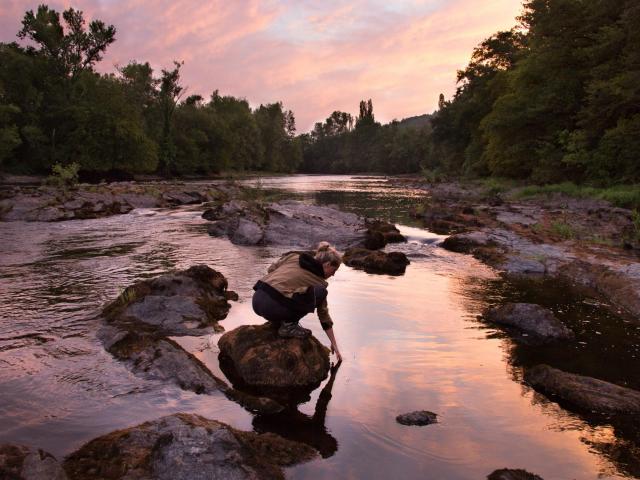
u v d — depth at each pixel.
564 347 4.89
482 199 26.61
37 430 3.12
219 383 3.89
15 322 5.29
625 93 23.92
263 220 12.91
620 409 3.52
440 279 8.08
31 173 50.25
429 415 3.38
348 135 150.00
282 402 3.65
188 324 5.25
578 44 31.77
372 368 4.29
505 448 3.02
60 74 53.41
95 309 5.81
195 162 69.50
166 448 2.61
